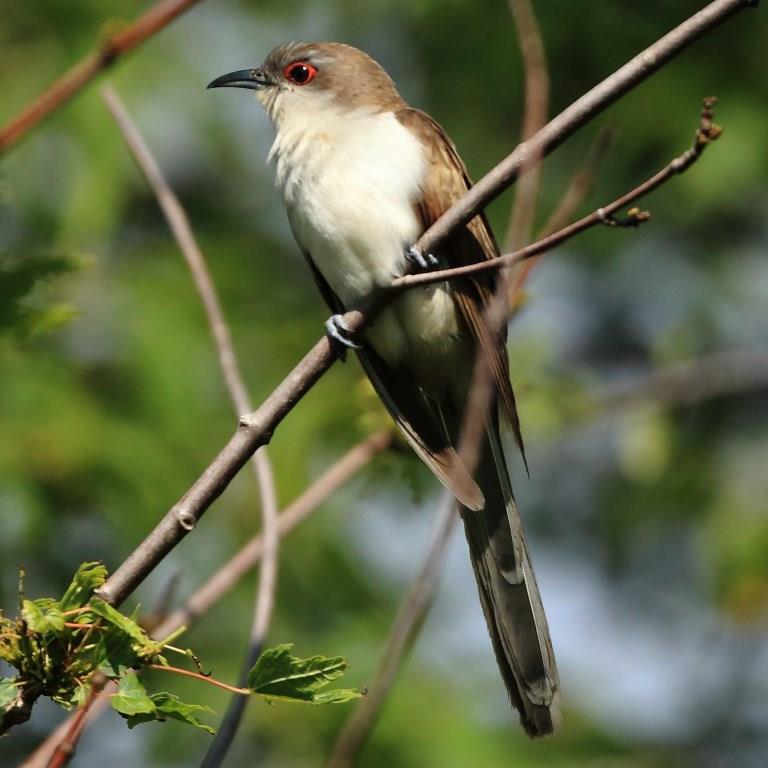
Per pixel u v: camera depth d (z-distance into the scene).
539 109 6.85
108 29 5.39
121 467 11.98
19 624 5.17
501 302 7.17
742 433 15.06
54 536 11.84
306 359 6.11
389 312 7.75
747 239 15.92
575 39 14.94
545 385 10.88
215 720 12.01
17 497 11.64
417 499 8.12
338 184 7.73
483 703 12.91
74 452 11.86
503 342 7.69
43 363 12.33
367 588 12.92
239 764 12.25
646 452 12.30
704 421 15.06
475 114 15.59
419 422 7.93
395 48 16.33
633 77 5.98
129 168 13.77
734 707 14.95
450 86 15.77
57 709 12.56
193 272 7.07
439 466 7.50
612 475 15.90
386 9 16.00
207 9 15.84
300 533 12.56
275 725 12.20
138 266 13.88
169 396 12.69
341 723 12.20
